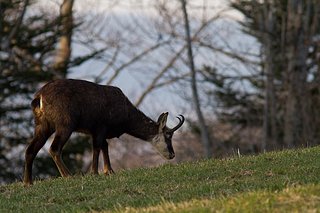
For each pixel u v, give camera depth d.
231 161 26.06
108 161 27.48
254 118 62.00
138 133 28.88
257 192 18.92
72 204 21.64
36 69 52.72
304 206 17.38
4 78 51.66
